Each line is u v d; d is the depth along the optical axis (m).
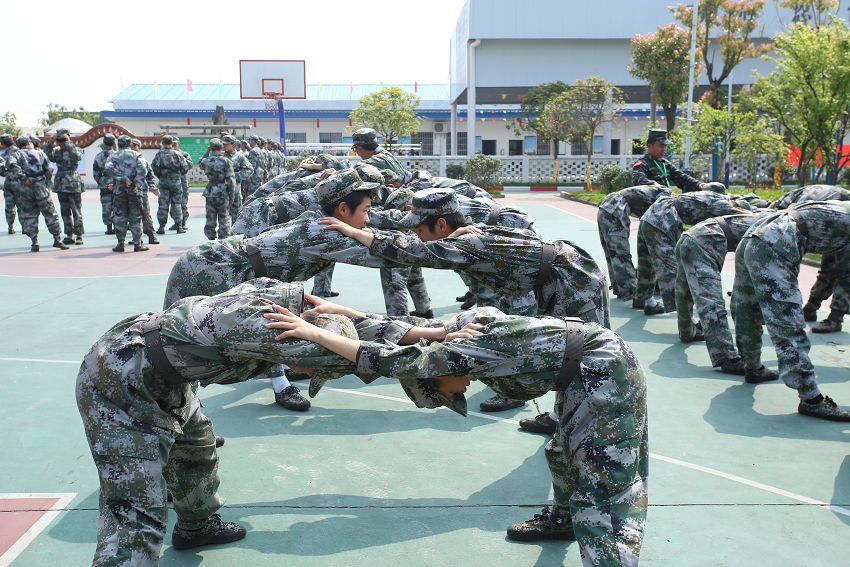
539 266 3.72
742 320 5.29
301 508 3.52
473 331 2.51
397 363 2.39
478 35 32.00
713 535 3.26
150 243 13.34
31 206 12.31
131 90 45.47
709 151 26.17
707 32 28.22
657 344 6.45
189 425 2.88
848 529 3.31
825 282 6.94
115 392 2.47
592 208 20.58
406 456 4.13
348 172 3.93
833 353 6.11
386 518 3.43
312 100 42.56
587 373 2.51
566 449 2.65
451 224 3.82
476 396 5.20
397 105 33.06
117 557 2.40
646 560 3.05
